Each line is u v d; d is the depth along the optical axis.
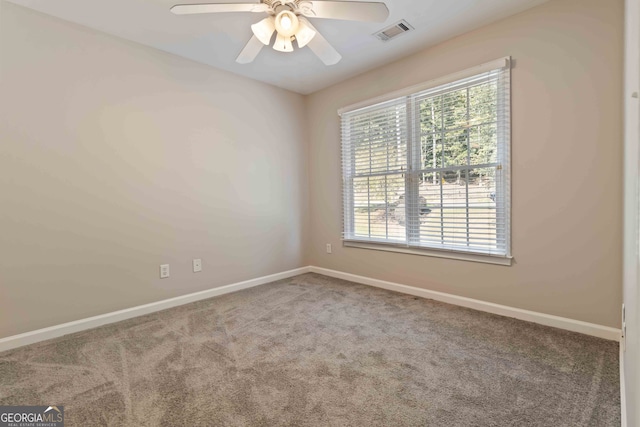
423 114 2.89
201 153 3.01
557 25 2.12
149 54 2.67
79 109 2.32
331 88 3.68
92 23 2.30
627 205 1.41
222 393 1.54
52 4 2.07
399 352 1.92
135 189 2.60
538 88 2.22
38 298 2.16
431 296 2.90
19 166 2.08
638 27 0.75
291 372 1.72
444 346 1.98
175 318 2.53
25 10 2.09
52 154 2.21
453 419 1.34
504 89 2.38
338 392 1.54
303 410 1.41
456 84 2.63
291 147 3.84
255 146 3.46
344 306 2.74
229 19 2.28
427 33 2.55
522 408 1.39
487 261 2.53
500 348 1.93
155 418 1.37
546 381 1.58
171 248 2.82
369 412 1.39
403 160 3.06
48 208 2.20
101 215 2.43
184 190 2.90
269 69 3.19
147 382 1.64
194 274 2.98
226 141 3.21
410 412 1.38
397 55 2.93
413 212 3.01
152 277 2.71
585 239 2.08
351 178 3.56
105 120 2.44
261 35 1.91
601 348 1.89
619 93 1.92
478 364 1.76
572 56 2.07
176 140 2.84
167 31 2.43
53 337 2.20
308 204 4.04
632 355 0.93
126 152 2.55
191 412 1.41
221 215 3.18
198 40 2.57
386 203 3.23
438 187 2.81
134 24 2.33
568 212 2.13
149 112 2.67
